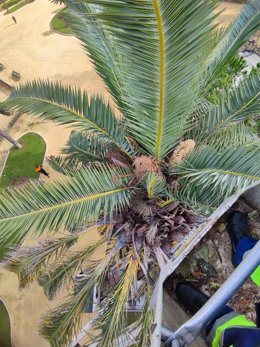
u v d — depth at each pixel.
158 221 4.54
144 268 4.40
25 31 17.36
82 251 5.03
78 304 4.44
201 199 4.36
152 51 2.69
